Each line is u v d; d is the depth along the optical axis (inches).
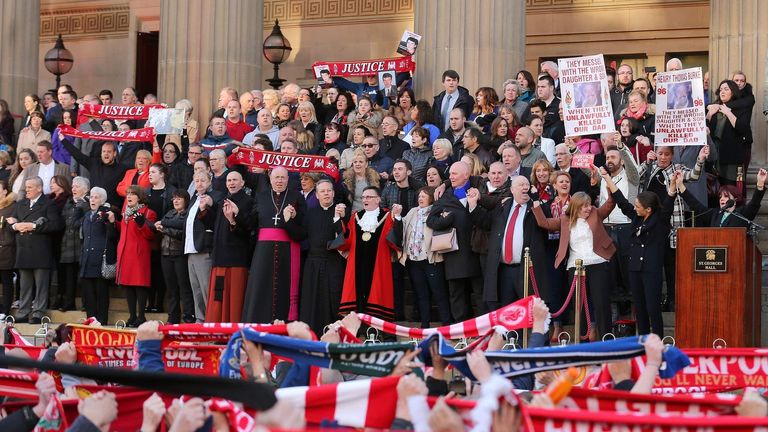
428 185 1057.5
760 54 1210.0
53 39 2047.2
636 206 943.7
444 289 1032.8
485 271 991.6
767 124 1192.2
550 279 972.6
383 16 1844.2
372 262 1036.5
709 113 1099.9
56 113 1450.5
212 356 609.6
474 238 1009.5
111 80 2010.3
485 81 1306.6
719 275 886.4
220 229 1071.6
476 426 343.9
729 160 1094.4
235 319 1069.1
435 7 1325.0
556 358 477.7
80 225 1201.4
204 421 395.2
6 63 1617.9
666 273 1050.1
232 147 1203.2
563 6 1755.7
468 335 581.9
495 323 577.6
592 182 999.0
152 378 341.1
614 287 1027.9
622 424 386.0
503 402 352.5
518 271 978.7
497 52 1309.1
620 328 996.6
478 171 1040.8
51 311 1226.6
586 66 1005.8
